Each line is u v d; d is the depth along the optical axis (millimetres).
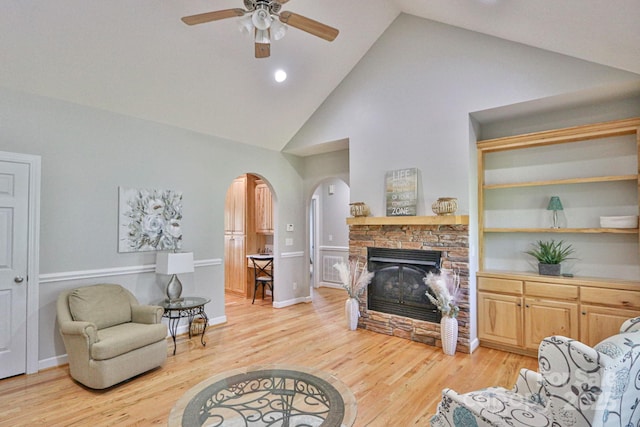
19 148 3150
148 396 2752
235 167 5062
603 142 3465
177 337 4215
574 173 3615
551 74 3264
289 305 5852
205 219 4664
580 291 3240
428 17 3943
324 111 5082
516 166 3963
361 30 4242
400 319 4184
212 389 2168
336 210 7289
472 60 3729
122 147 3844
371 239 4457
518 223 3943
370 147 4539
